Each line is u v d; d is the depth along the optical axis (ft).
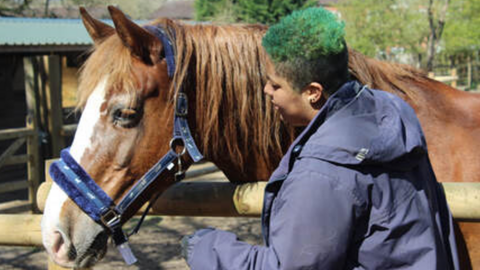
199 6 63.46
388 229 3.19
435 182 3.84
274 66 3.43
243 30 5.09
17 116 30.63
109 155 4.40
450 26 58.59
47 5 34.73
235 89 4.92
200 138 4.95
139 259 12.75
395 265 3.25
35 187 17.44
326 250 3.11
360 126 3.27
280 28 3.33
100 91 4.43
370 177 3.21
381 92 3.61
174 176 4.74
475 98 5.25
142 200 4.67
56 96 17.89
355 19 56.34
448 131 5.00
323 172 3.17
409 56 62.18
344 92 3.38
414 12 56.13
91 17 5.01
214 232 3.77
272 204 3.56
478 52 68.69
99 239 4.50
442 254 3.40
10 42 18.45
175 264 12.40
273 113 5.02
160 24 4.92
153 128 4.52
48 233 4.37
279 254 3.23
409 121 3.39
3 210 16.92
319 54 3.24
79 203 4.34
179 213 5.49
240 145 5.10
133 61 4.51
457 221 4.61
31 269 12.46
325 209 3.12
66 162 4.40
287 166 3.48
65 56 22.50
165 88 4.56
